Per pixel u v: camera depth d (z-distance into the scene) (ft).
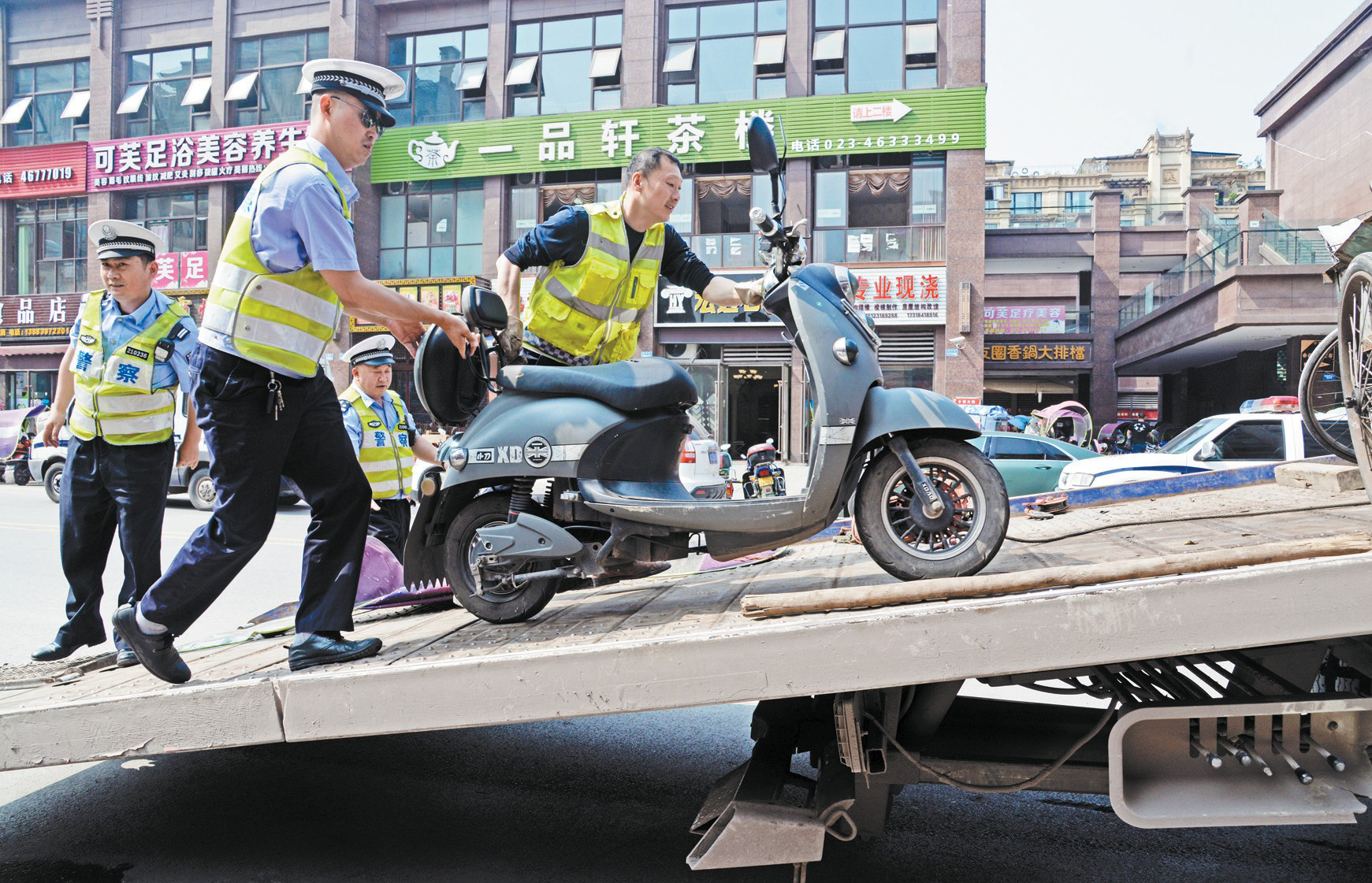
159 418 12.41
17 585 22.99
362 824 9.78
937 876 8.50
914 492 8.47
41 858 9.03
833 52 65.82
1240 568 6.56
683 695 6.95
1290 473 13.35
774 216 9.71
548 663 7.21
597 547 9.39
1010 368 95.25
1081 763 7.24
